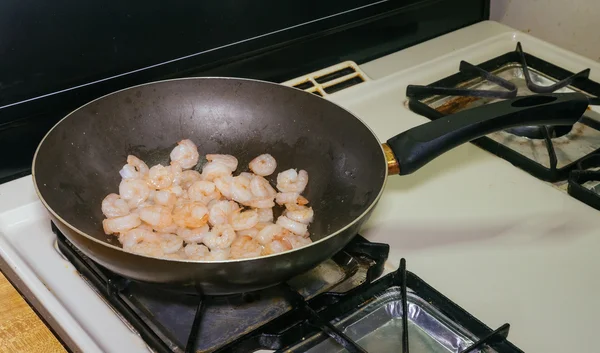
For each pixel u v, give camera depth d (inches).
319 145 26.7
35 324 21.5
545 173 28.8
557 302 23.3
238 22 31.4
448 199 28.0
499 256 25.2
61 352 20.7
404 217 27.0
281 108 27.4
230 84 27.3
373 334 21.9
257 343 21.0
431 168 29.7
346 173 25.5
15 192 26.7
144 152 26.9
